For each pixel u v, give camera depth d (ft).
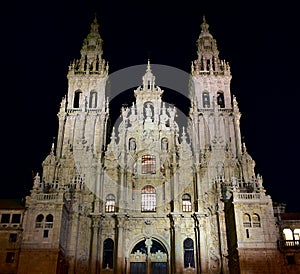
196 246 222.48
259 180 206.80
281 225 203.31
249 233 192.13
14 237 200.23
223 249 212.02
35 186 210.18
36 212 203.00
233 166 239.30
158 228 230.48
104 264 221.05
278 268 184.85
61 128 254.47
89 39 302.25
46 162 240.73
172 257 221.66
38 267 190.19
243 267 184.85
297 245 188.65
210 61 286.05
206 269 213.46
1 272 191.83
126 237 227.40
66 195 227.20
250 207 197.57
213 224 223.51
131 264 224.74
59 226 198.90
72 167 241.14
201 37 304.09
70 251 213.05
